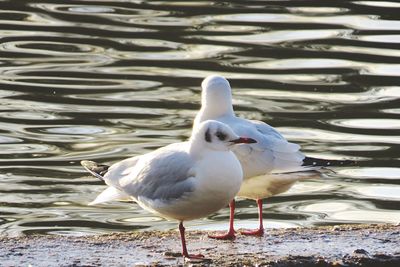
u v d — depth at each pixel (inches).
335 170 617.0
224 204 404.5
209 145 396.5
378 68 789.9
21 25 909.2
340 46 841.5
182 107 725.9
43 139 664.4
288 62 809.5
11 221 541.3
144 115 710.5
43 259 394.3
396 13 924.0
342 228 444.8
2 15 938.7
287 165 449.7
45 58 828.0
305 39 860.6
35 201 569.6
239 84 764.0
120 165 427.2
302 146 645.9
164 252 406.0
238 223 538.9
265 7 960.9
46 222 540.7
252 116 699.4
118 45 857.5
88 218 546.9
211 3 981.2
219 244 423.2
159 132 676.1
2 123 692.1
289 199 577.6
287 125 684.7
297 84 763.4
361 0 973.8
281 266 385.4
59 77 788.0
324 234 435.2
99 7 970.1
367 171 613.3
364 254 398.6
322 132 673.6
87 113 713.6
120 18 930.7
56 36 880.9
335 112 709.3
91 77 788.0
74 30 897.5
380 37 859.4
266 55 826.2
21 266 385.1
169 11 953.5
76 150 644.1
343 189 589.9
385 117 698.2
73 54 837.8
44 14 944.3
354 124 686.5
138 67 807.1
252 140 396.8
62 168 615.2
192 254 400.5
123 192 418.3
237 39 864.9
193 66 805.2
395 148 644.1
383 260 392.8
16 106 725.9
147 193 407.8
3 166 617.6
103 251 408.2
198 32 887.1
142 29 897.5
